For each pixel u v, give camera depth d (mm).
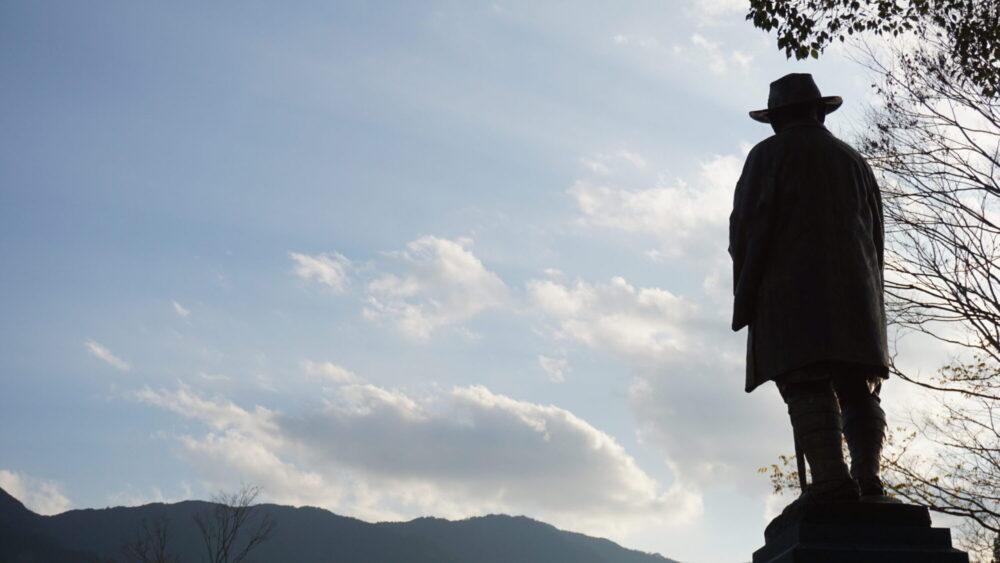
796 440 5191
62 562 127500
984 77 16500
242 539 130250
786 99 5828
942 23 16469
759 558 5246
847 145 5758
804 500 4961
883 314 5512
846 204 5441
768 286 5387
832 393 5195
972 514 16469
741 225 5543
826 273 5281
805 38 14852
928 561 4590
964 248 17406
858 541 4715
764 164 5531
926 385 17297
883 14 14656
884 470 17000
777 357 5238
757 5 14859
